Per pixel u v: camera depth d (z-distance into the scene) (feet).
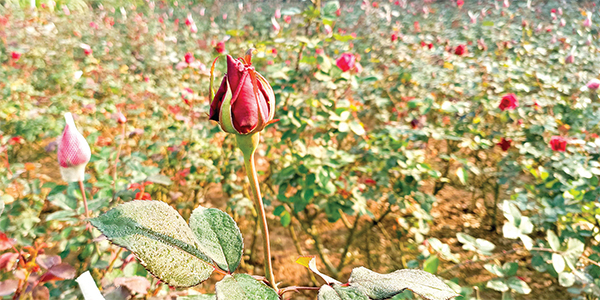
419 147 9.96
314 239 9.17
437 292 1.57
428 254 6.31
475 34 17.44
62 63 14.05
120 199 5.54
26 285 4.06
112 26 20.21
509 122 9.77
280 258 10.11
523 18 20.31
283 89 7.71
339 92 9.07
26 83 12.56
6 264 4.25
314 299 8.75
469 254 9.68
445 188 12.98
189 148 9.09
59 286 4.63
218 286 1.41
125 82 13.08
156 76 13.69
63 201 4.66
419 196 7.93
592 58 12.06
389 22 19.88
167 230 1.50
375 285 1.56
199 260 1.49
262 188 10.02
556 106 9.33
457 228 10.98
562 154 7.26
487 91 10.11
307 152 7.52
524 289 4.84
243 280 1.47
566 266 4.94
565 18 19.65
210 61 14.12
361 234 9.41
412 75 11.31
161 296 4.25
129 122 10.80
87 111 10.52
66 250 5.01
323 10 8.09
